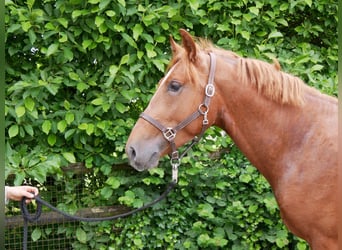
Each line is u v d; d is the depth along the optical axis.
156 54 2.40
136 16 2.43
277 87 1.74
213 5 2.52
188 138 1.79
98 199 2.50
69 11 2.34
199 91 1.75
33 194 1.84
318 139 1.70
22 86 2.21
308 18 2.80
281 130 1.75
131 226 2.43
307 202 1.68
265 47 2.49
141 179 2.45
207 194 2.54
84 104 2.45
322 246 1.69
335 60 2.67
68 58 2.30
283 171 1.75
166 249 2.47
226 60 1.81
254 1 2.55
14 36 2.36
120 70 2.37
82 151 2.45
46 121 2.29
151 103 1.78
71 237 2.50
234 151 2.57
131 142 1.75
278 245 2.40
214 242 2.38
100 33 2.39
